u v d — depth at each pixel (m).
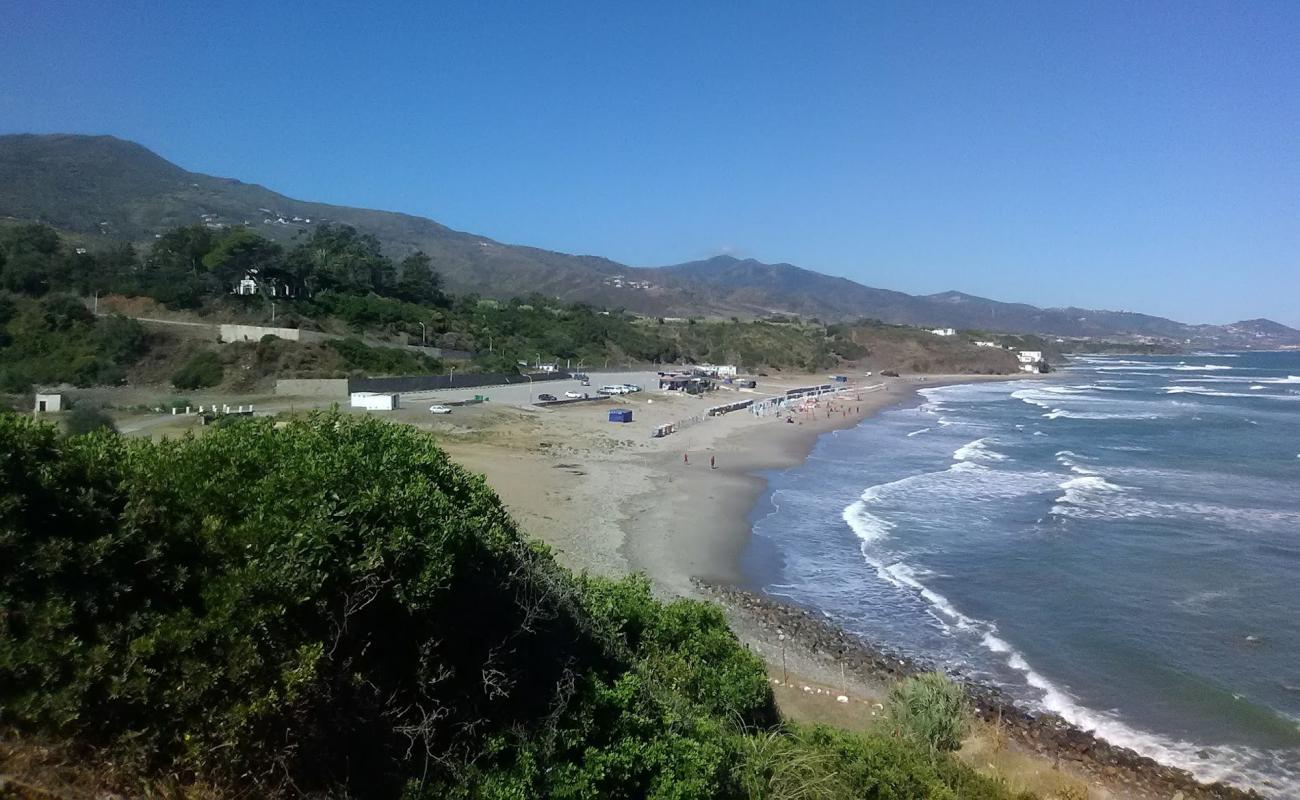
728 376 112.88
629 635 11.71
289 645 5.59
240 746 5.21
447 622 6.78
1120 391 107.56
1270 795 13.76
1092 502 35.44
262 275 80.25
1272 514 33.28
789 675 17.56
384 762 5.97
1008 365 157.12
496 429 52.97
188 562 5.61
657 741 7.87
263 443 6.74
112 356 57.00
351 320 80.75
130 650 5.06
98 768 4.93
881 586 24.12
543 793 6.68
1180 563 26.30
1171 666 18.58
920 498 36.38
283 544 5.73
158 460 6.13
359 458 6.76
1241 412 77.62
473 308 113.94
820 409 80.75
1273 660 18.89
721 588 23.64
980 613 21.89
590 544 27.48
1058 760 14.40
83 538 5.27
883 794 8.95
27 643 4.78
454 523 6.74
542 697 7.39
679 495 36.53
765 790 8.40
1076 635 20.36
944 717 13.17
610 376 99.00
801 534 30.02
